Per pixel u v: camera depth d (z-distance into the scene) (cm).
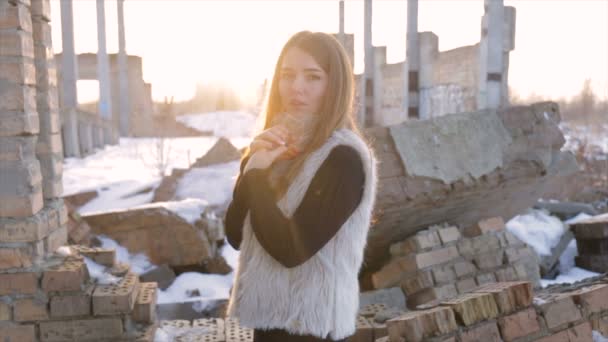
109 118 2442
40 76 349
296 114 158
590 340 272
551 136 560
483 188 529
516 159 543
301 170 150
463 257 523
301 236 143
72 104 2025
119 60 2875
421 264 498
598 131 1916
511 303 263
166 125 2919
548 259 662
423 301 494
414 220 527
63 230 365
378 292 495
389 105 1470
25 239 312
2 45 307
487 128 535
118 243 540
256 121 185
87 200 775
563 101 2386
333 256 151
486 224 548
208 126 4100
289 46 163
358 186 149
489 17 948
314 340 150
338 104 154
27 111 315
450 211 550
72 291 315
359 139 154
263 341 159
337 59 156
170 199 752
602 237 648
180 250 545
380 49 1507
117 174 1359
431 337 250
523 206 653
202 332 373
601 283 312
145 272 524
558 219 748
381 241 541
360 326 361
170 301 490
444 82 1129
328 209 144
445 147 512
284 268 153
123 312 318
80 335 316
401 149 493
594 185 1061
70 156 1739
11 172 311
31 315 312
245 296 157
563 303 273
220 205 720
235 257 579
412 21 1212
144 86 3008
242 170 177
